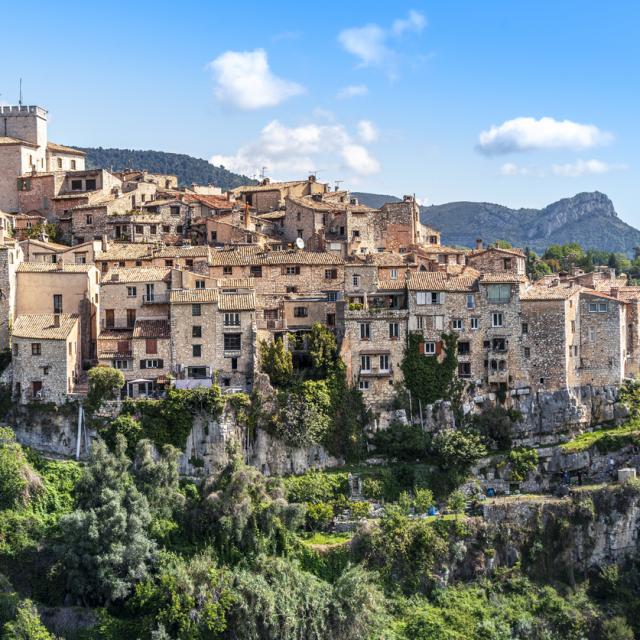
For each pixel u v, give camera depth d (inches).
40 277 5718.5
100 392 5172.2
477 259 6840.6
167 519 4704.7
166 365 5497.1
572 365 5807.1
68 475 4940.9
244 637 4202.8
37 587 4439.0
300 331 5851.4
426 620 4542.3
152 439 5098.4
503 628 4621.1
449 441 5378.9
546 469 5452.8
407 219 7504.9
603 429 5762.8
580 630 4726.9
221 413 5142.7
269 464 5270.7
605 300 5880.9
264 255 6368.1
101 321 5767.7
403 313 5693.9
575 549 5059.1
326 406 5442.9
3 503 4665.4
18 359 5255.9
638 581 5000.0
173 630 4197.8
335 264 6205.7
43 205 7583.7
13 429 5211.6
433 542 4822.8
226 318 5531.5
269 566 4456.2
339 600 4362.7
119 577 4377.5
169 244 7111.2
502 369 5733.3
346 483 5216.5
